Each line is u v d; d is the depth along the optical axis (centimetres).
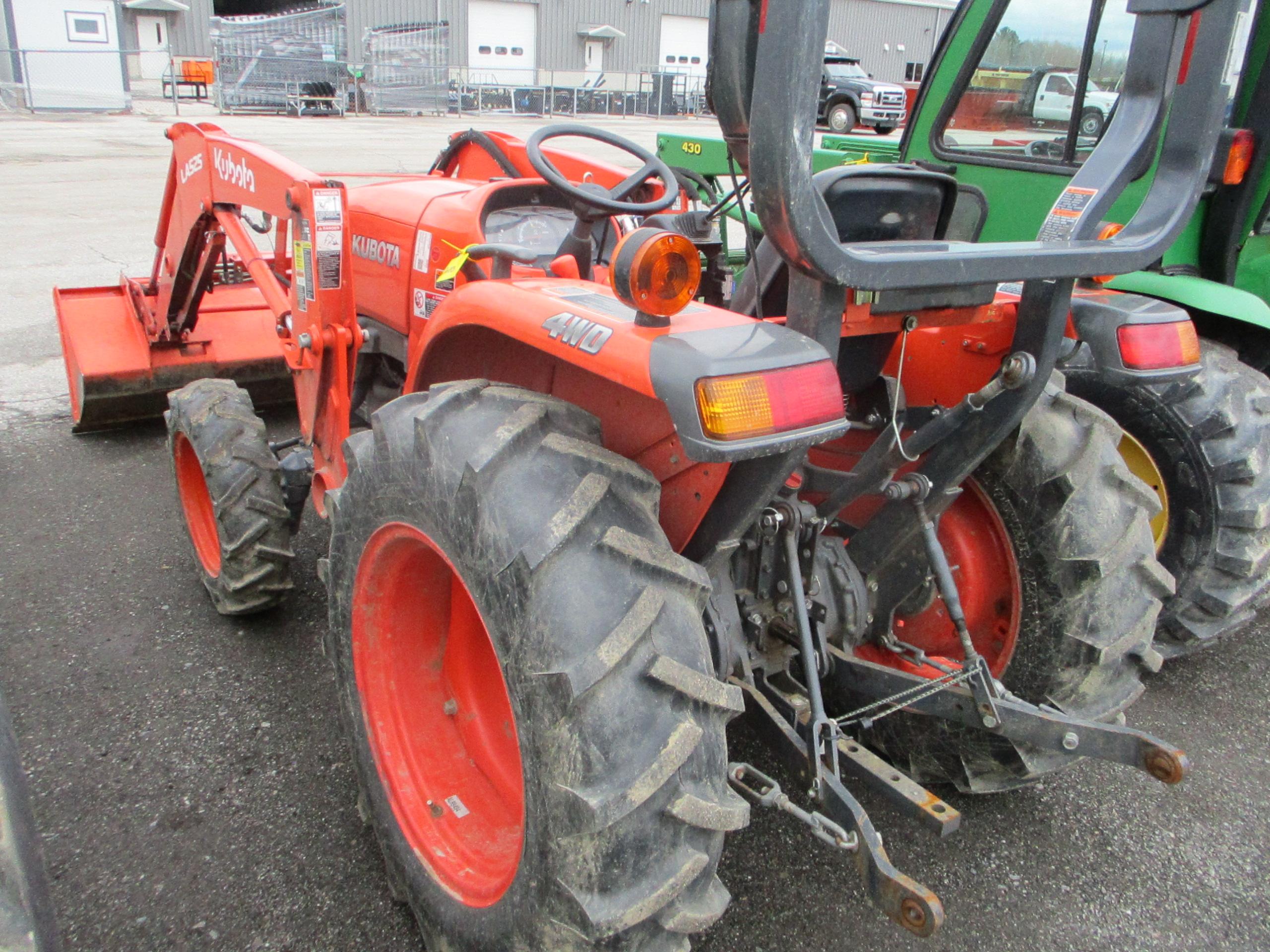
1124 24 308
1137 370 195
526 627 145
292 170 269
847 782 255
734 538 173
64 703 272
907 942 206
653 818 142
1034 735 191
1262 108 298
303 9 2650
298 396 313
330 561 207
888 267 138
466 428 165
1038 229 353
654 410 174
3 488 409
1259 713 299
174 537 372
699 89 2875
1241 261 343
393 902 210
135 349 441
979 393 185
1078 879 227
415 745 205
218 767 250
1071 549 207
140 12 2992
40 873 139
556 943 147
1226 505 289
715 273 352
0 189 1122
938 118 381
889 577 229
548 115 2733
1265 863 235
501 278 207
